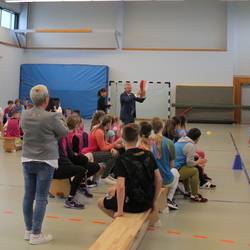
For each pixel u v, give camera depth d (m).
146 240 2.87
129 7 14.40
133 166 2.61
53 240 2.82
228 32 13.88
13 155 6.64
